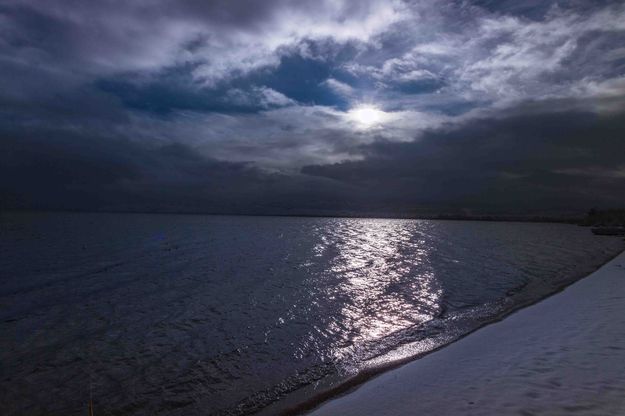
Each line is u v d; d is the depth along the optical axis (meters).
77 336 14.60
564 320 13.23
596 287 20.08
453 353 10.93
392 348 12.30
